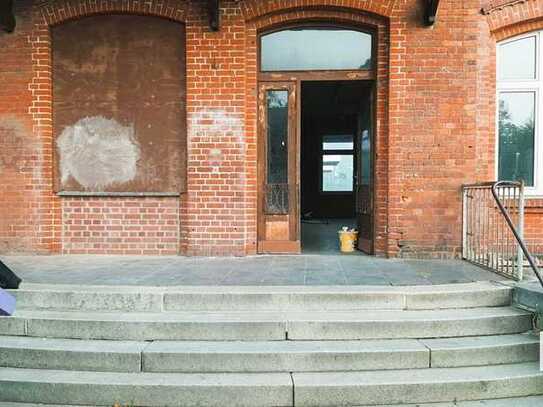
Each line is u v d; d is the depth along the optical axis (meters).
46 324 3.99
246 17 6.30
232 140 6.34
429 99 6.17
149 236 6.64
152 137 6.59
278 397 3.39
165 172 6.59
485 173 6.37
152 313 4.19
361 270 5.36
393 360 3.68
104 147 6.64
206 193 6.38
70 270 5.39
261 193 6.68
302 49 6.64
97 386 3.42
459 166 6.16
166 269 5.44
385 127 6.35
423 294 4.25
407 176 6.21
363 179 7.02
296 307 4.23
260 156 6.66
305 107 12.64
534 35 6.57
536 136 6.63
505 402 3.45
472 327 4.00
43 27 6.53
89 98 6.64
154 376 3.56
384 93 6.36
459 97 6.14
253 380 3.48
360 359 3.66
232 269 5.43
